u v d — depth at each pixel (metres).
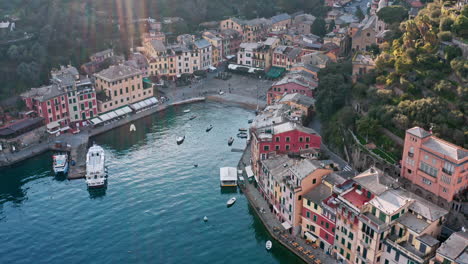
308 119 188.38
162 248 129.88
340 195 116.62
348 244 115.44
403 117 137.25
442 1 186.25
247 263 124.69
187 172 168.12
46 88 197.75
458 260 96.19
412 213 109.75
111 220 141.88
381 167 137.88
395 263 106.00
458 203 117.25
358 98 164.38
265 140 151.25
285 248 128.38
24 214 146.12
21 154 182.38
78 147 188.38
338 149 161.75
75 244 132.00
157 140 194.75
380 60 164.12
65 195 156.00
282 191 132.00
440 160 118.31
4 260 126.38
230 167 165.62
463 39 154.00
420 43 160.25
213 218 142.38
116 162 175.88
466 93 133.62
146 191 156.38
